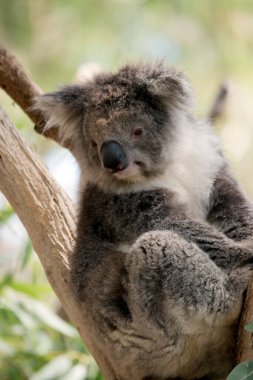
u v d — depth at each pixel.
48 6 21.53
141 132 11.05
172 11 21.56
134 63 11.69
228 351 10.01
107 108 11.10
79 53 21.05
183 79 11.26
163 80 11.13
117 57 20.88
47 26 21.41
